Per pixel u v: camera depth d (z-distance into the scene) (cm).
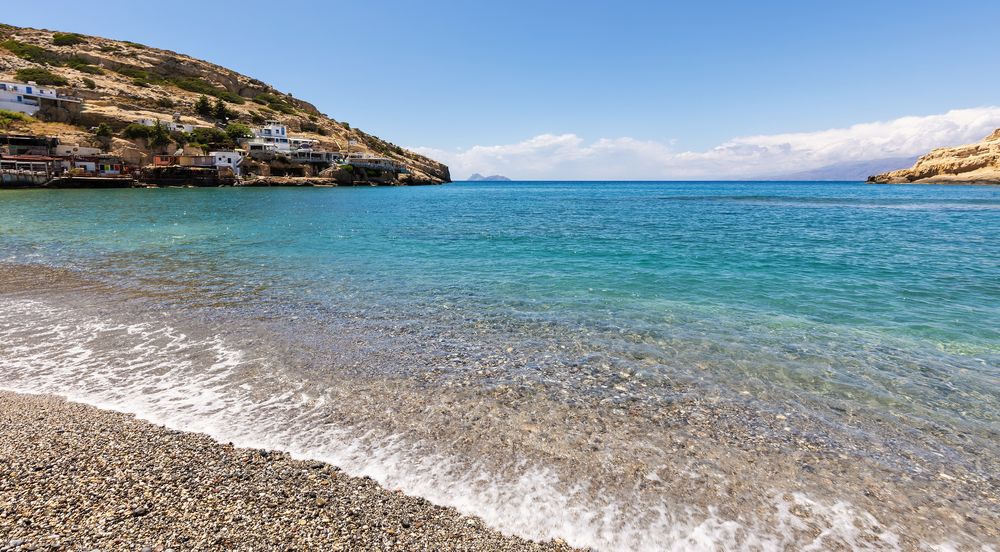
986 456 755
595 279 1981
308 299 1616
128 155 10288
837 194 11875
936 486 682
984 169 15050
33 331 1241
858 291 1795
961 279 2014
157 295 1627
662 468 708
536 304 1588
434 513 597
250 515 564
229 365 1043
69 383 938
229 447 718
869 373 1051
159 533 525
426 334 1276
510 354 1141
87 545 502
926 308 1570
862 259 2503
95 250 2519
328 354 1120
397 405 877
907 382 1009
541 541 562
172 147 11231
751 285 1886
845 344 1229
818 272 2153
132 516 550
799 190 15925
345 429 791
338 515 577
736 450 758
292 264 2253
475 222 4575
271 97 18112
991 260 2481
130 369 1012
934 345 1227
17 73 11856
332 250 2706
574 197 11206
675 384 988
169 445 714
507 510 611
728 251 2764
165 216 4478
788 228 4131
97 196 7062
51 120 10569
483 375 1017
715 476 692
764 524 601
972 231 3875
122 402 861
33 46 14162
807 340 1257
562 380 998
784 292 1775
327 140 15362
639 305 1584
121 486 607
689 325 1376
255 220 4344
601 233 3694
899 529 598
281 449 724
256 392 916
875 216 5447
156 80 15238
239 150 12350
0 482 601
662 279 1986
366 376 1001
